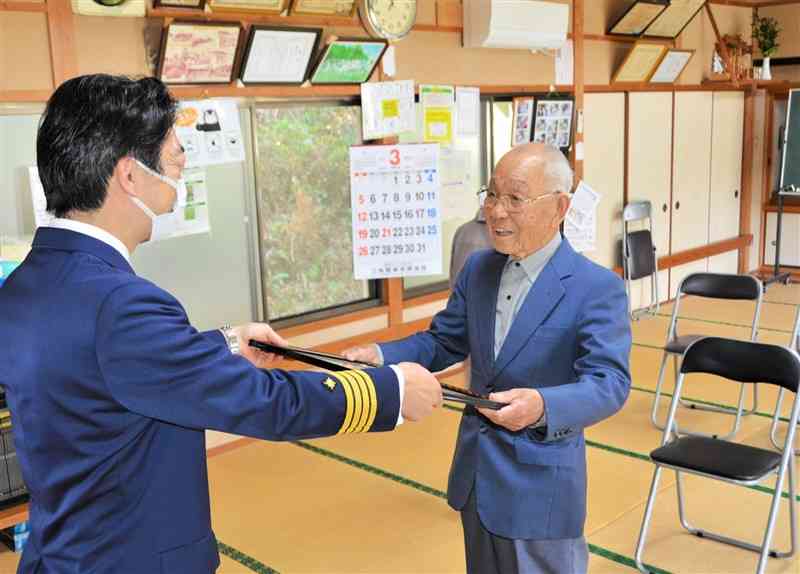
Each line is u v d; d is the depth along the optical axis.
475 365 1.93
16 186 3.27
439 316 2.06
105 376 1.13
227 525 3.28
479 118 5.21
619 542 3.07
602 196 6.43
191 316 3.94
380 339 4.75
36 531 1.21
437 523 3.25
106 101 1.17
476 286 1.94
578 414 1.63
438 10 4.87
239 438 4.14
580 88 5.92
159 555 1.20
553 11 5.27
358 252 4.58
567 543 1.82
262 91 4.02
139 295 1.15
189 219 3.82
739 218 8.22
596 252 6.46
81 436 1.14
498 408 1.54
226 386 1.17
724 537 3.06
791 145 7.59
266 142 4.14
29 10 3.21
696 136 7.40
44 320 1.15
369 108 4.49
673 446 2.90
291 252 4.35
